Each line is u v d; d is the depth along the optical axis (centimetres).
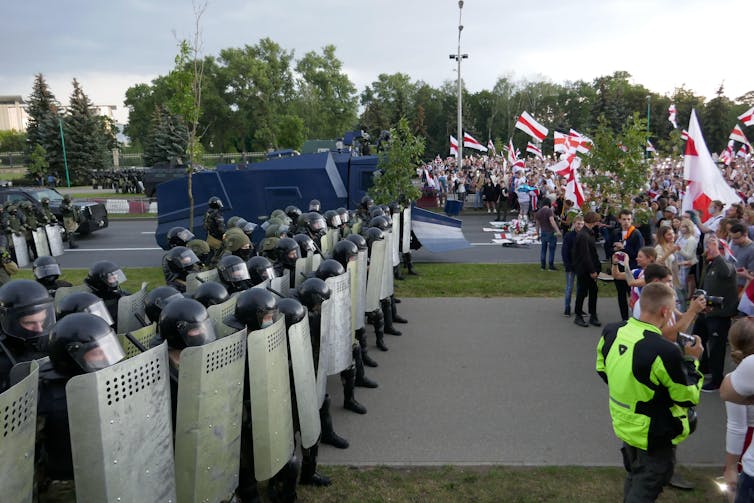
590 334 916
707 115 6444
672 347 353
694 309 489
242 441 376
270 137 7250
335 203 1448
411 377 744
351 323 605
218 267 561
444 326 966
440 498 469
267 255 752
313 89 7738
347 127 8075
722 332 659
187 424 312
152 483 285
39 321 357
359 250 706
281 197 1469
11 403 222
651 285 381
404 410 646
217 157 6881
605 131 1263
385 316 915
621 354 373
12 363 355
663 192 1795
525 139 8200
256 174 1473
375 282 808
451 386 714
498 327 957
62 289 539
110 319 397
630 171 1239
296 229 901
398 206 1215
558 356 816
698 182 1022
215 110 7319
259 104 7444
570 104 8869
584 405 654
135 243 2067
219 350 322
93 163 5659
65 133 5534
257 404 367
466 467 520
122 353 288
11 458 224
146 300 472
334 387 721
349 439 577
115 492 264
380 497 470
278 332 382
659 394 359
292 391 431
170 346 332
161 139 5441
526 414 632
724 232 843
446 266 1486
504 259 1619
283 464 392
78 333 272
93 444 255
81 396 251
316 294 494
